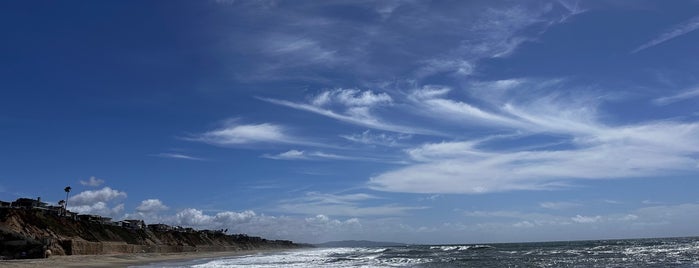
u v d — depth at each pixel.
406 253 113.56
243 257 99.50
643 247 117.00
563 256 81.19
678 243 148.00
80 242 70.75
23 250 57.88
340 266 59.78
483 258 79.31
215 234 193.00
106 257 71.62
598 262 62.38
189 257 96.75
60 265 49.78
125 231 115.69
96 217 111.69
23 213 76.94
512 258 77.50
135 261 69.94
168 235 144.50
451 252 114.12
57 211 92.62
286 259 85.38
